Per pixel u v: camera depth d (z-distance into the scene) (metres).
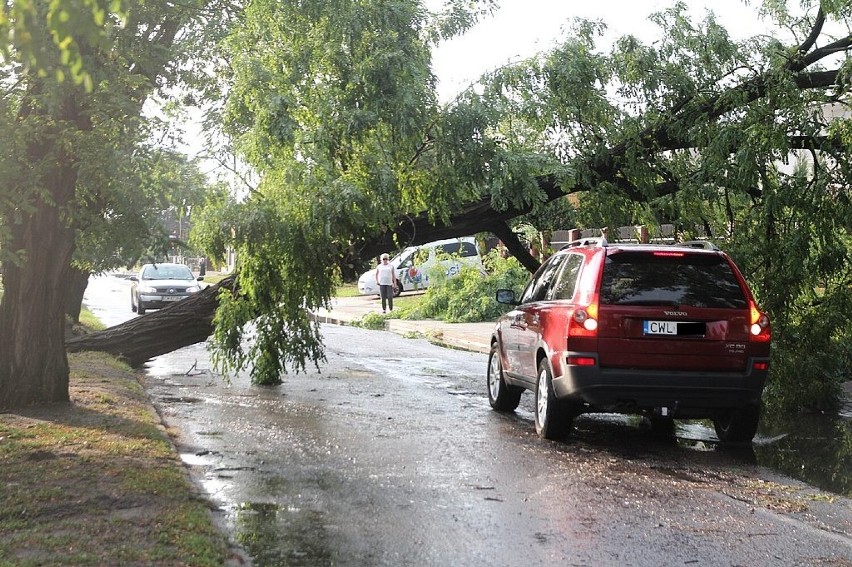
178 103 12.34
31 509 6.08
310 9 12.43
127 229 8.99
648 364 9.37
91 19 3.84
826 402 12.75
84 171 8.73
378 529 6.35
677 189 13.94
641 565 5.64
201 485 7.53
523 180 13.19
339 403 12.59
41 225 9.84
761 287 12.52
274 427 10.52
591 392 9.38
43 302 10.12
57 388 10.27
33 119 8.70
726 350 9.41
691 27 13.63
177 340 15.37
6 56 3.86
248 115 12.77
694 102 13.39
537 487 7.72
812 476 8.40
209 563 5.14
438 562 5.64
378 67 12.48
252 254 13.17
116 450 8.01
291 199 12.82
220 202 12.76
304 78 12.73
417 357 19.81
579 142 14.26
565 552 5.88
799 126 12.30
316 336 14.32
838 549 6.04
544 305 10.55
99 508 6.16
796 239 12.05
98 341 15.09
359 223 12.80
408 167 13.52
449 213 13.80
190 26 12.16
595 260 9.72
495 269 31.14
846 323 12.42
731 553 5.91
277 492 7.38
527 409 12.48
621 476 8.23
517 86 13.48
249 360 14.14
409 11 12.97
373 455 8.96
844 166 12.14
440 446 9.49
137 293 33.03
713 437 10.48
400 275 42.34
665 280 9.55
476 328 26.69
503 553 5.84
